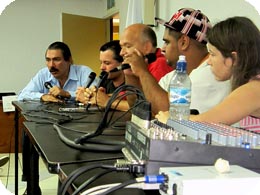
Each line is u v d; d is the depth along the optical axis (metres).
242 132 0.79
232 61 1.39
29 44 6.18
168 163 0.69
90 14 6.48
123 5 5.12
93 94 2.35
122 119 1.63
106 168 0.75
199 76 1.70
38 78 3.37
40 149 1.06
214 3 2.56
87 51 6.19
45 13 6.22
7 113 4.11
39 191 2.41
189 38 1.93
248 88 1.24
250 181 0.60
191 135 0.75
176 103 1.35
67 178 0.74
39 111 2.10
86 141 1.10
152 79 1.83
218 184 0.58
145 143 0.72
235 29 1.38
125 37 2.33
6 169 3.53
